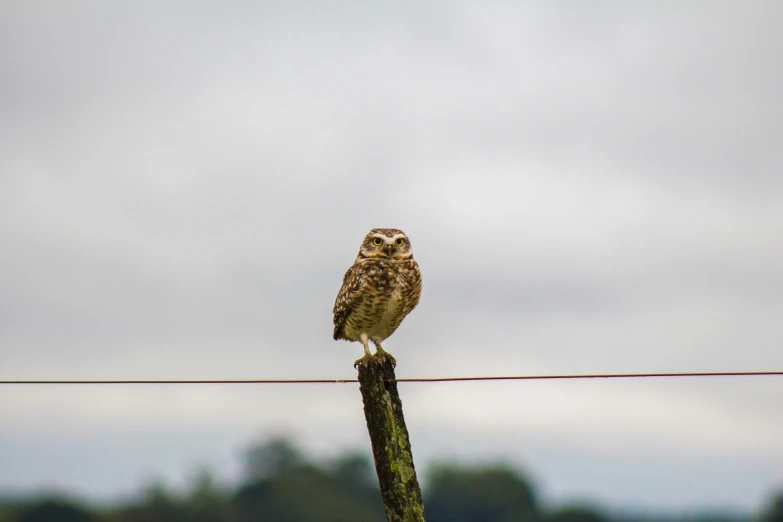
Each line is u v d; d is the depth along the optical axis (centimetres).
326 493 3684
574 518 3569
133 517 3519
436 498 3603
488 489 3547
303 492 3638
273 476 3709
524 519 3578
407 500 952
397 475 955
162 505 3550
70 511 3481
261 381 1044
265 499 3634
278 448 3759
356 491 3756
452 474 3631
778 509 3136
